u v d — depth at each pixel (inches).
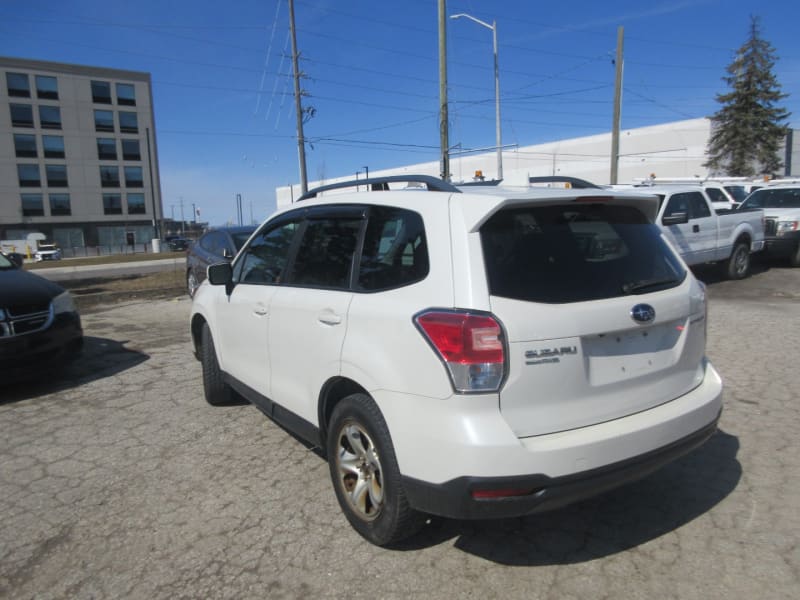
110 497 143.0
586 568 110.5
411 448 102.9
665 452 109.3
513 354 96.7
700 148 1945.1
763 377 215.3
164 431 184.4
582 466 98.6
